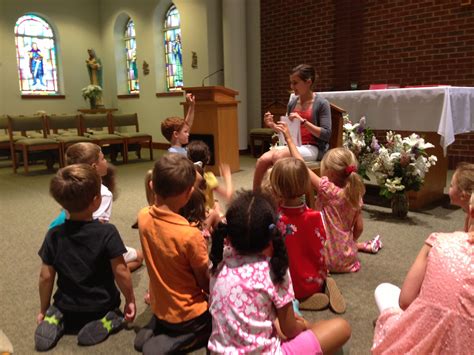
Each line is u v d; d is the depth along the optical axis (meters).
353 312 2.01
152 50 9.26
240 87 7.85
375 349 1.25
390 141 3.52
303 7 7.06
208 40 8.00
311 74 3.41
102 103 10.54
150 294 1.75
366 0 6.26
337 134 3.56
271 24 7.57
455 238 1.16
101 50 10.55
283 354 1.32
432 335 1.10
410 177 3.42
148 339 1.70
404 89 3.64
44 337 1.76
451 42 5.48
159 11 9.05
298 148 3.37
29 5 9.36
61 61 9.96
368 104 3.87
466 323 1.07
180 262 1.64
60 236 1.77
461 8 5.33
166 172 1.63
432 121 3.53
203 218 2.17
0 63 9.04
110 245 1.74
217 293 1.30
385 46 6.15
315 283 2.05
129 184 5.36
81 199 1.69
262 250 1.30
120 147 7.51
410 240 2.97
